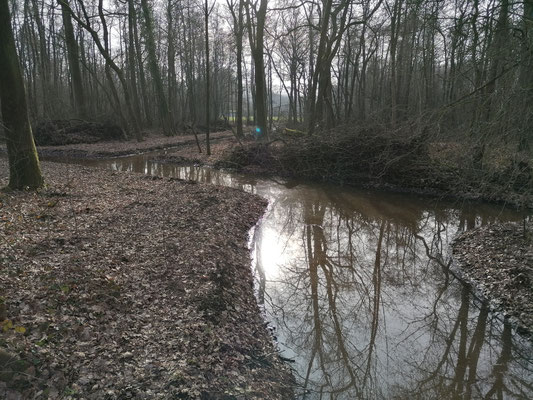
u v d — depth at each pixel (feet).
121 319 15.21
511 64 22.41
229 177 60.18
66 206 30.12
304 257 29.45
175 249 23.50
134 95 96.73
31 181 33.42
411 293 24.09
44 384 10.93
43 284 16.14
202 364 13.65
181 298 17.81
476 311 21.38
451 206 44.39
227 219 32.40
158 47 122.21
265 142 66.54
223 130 144.77
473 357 17.57
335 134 60.49
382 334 19.43
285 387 14.57
